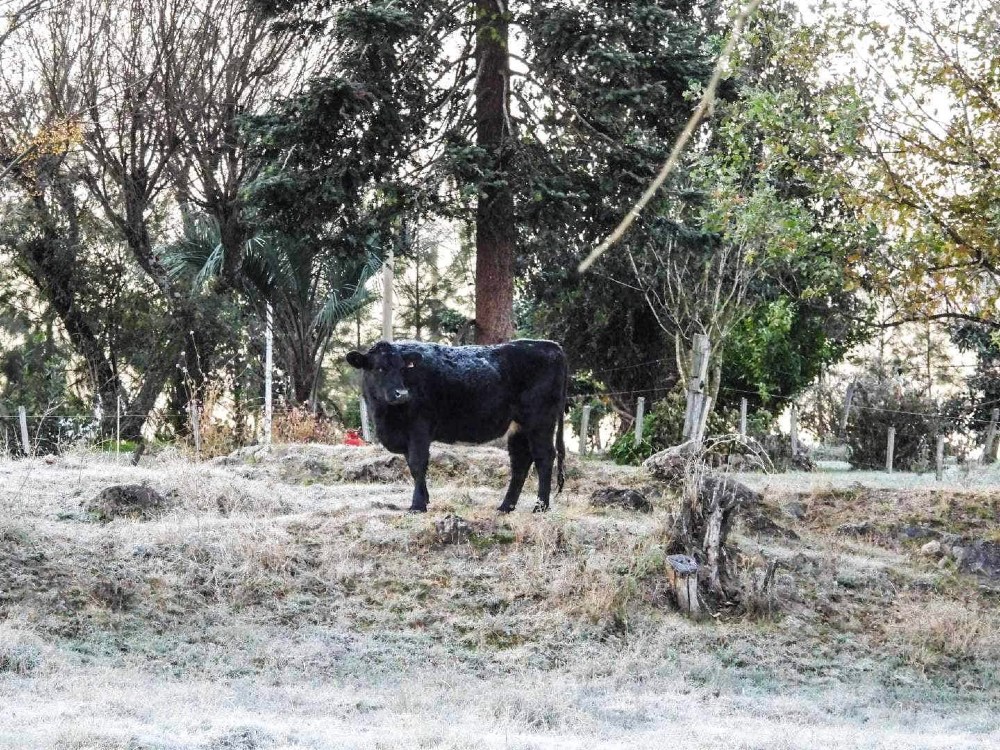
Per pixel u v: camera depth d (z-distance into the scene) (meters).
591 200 22.80
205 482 16.25
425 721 9.62
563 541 14.49
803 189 23.66
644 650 12.66
